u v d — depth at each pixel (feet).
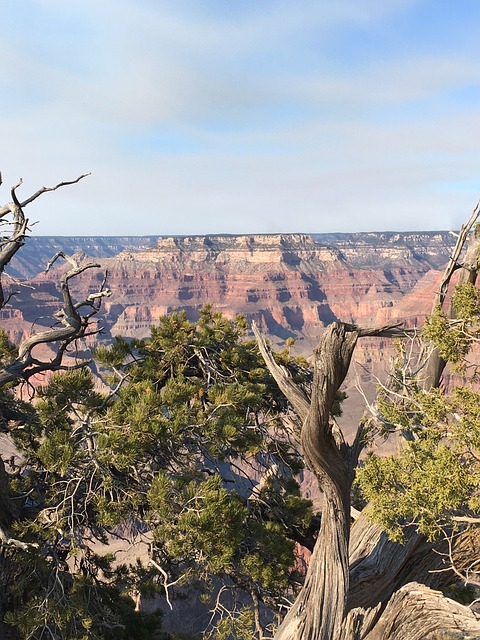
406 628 31.86
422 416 38.17
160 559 47.60
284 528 51.88
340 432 37.91
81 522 45.42
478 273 40.29
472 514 36.63
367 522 42.04
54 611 39.55
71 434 44.83
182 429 45.57
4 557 44.29
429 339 36.19
